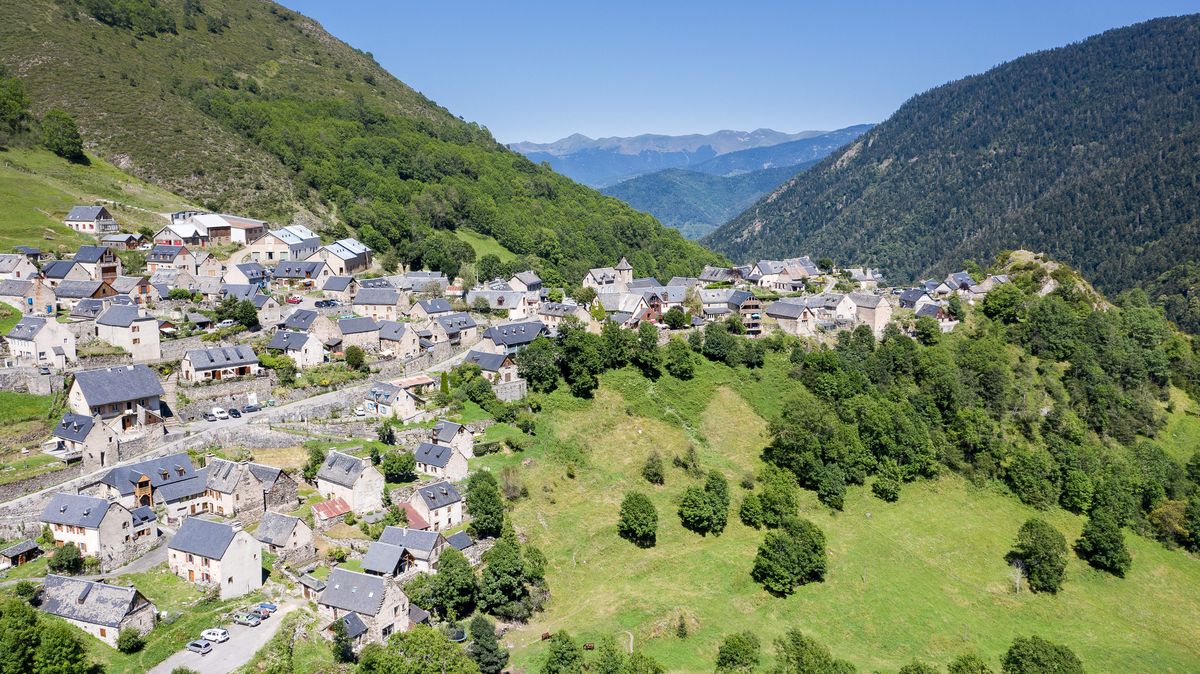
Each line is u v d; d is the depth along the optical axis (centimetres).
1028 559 15988
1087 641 14375
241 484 12531
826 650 11675
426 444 15000
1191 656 14400
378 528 12925
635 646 12281
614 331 19875
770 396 19988
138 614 10069
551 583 13500
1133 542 17725
